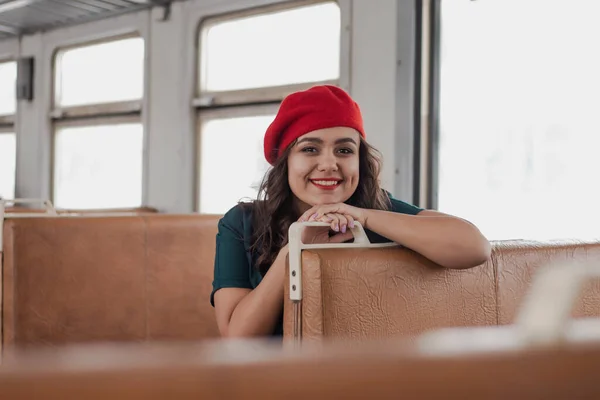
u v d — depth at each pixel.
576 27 3.28
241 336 1.45
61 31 6.39
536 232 3.47
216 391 0.27
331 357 0.30
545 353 0.35
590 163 3.24
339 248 1.35
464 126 3.82
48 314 2.91
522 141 3.53
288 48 4.75
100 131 6.16
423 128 4.02
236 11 5.05
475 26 3.74
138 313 3.15
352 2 4.33
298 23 4.69
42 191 6.57
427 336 0.35
